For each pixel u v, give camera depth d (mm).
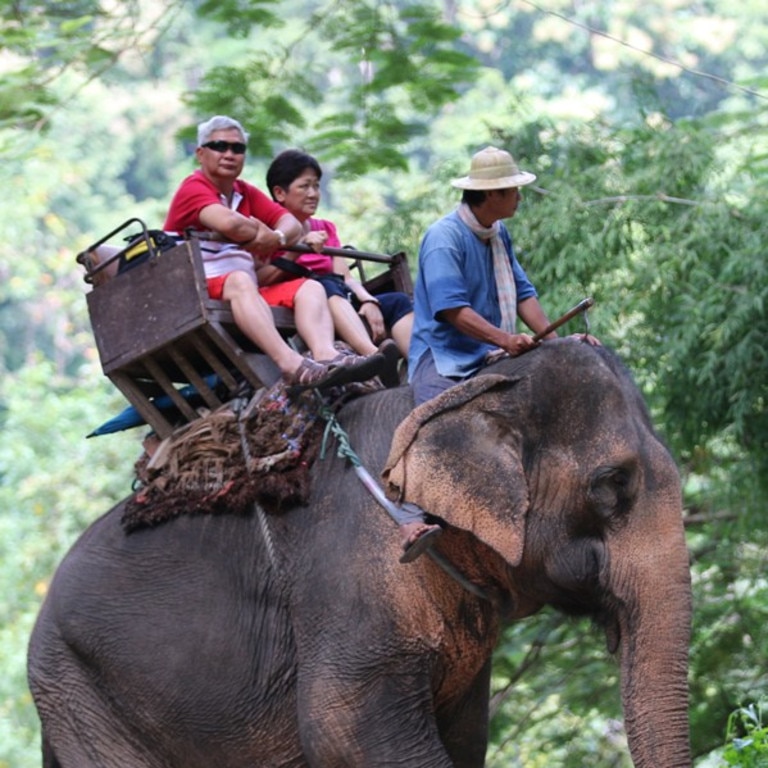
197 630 13594
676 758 11953
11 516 40156
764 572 25891
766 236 22438
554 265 23203
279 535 13312
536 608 13000
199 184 14078
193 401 14242
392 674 12766
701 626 25688
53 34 23656
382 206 38438
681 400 23516
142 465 14211
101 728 14109
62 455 40594
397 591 12766
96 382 43531
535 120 25766
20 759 37312
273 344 13391
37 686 14367
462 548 12797
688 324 22297
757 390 22719
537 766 28359
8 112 23016
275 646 13297
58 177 53656
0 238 52438
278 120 24703
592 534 12492
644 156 24469
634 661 12164
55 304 56875
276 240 13875
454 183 13305
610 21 57625
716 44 56469
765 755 13773
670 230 23406
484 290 13430
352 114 25484
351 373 13086
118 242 57062
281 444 13289
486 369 12945
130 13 23797
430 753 12727
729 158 25016
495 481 12344
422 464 12398
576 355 12688
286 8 56719
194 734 13680
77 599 14156
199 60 56344
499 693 25953
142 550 13984
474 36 59344
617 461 12336
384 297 14734
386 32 25031
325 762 12828
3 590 38531
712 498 25125
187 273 13414
